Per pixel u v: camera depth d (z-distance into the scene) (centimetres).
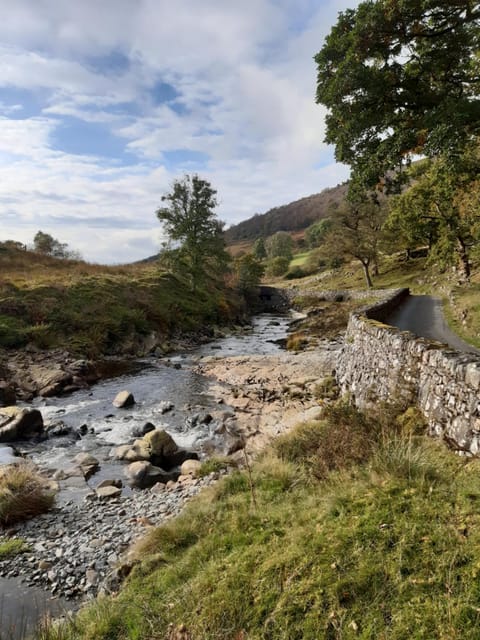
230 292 5466
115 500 842
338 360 1841
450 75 1192
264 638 318
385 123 1163
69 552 631
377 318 1981
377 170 1153
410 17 1039
